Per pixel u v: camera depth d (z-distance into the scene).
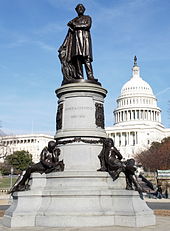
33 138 173.75
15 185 17.06
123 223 14.77
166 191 47.25
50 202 15.63
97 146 18.19
